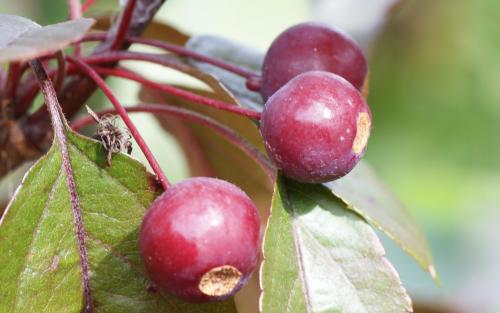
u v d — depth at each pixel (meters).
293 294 0.18
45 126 0.21
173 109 0.20
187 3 0.28
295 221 0.19
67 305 0.18
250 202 0.17
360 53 0.20
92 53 0.21
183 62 0.21
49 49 0.16
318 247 0.19
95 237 0.18
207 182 0.17
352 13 0.29
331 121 0.18
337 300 0.19
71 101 0.21
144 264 0.17
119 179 0.18
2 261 0.17
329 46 0.20
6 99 0.21
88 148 0.18
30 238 0.17
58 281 0.18
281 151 0.18
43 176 0.18
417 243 0.21
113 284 0.18
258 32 0.29
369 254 0.19
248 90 0.21
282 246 0.18
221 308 0.18
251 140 0.22
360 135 0.18
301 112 0.18
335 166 0.18
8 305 0.17
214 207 0.17
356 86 0.20
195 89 0.22
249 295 0.23
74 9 0.21
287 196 0.19
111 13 0.23
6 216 0.17
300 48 0.20
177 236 0.17
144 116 0.28
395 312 0.19
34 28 0.17
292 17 0.29
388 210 0.21
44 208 0.18
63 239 0.18
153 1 0.21
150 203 0.18
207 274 0.17
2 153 0.21
